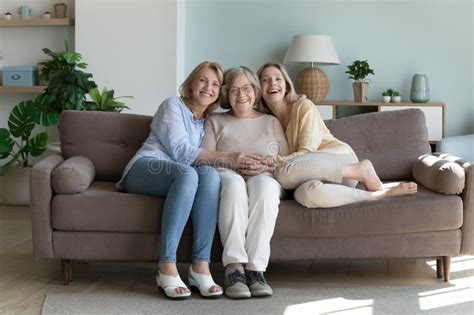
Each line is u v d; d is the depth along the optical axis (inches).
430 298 117.4
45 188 123.1
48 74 191.9
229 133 135.3
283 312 109.9
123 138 141.6
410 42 230.5
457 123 230.8
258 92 137.6
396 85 231.6
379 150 144.6
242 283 117.5
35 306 114.0
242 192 119.7
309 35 220.4
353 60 232.5
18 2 240.8
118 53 226.1
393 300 116.3
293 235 122.6
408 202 122.0
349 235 122.6
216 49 236.1
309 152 130.3
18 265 141.2
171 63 224.5
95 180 141.3
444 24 229.0
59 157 137.6
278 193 122.0
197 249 119.2
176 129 129.6
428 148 146.0
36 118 207.8
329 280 130.0
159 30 224.1
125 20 225.0
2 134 211.3
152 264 142.7
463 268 137.8
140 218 122.4
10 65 241.9
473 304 113.7
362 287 124.5
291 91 139.8
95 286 125.8
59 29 238.5
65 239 123.6
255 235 118.8
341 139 144.7
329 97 234.7
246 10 234.1
